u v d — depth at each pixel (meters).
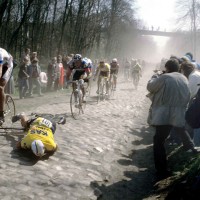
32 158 6.27
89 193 5.20
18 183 5.15
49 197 4.86
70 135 8.41
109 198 5.22
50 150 6.49
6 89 13.69
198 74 7.55
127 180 5.99
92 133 8.93
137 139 9.06
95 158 6.92
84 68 11.02
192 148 6.81
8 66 7.07
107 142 8.22
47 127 6.60
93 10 38.97
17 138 7.38
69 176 5.71
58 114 11.16
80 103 11.03
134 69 22.19
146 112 13.68
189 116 5.94
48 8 34.94
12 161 6.00
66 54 34.47
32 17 32.22
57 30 38.03
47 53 38.47
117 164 6.79
